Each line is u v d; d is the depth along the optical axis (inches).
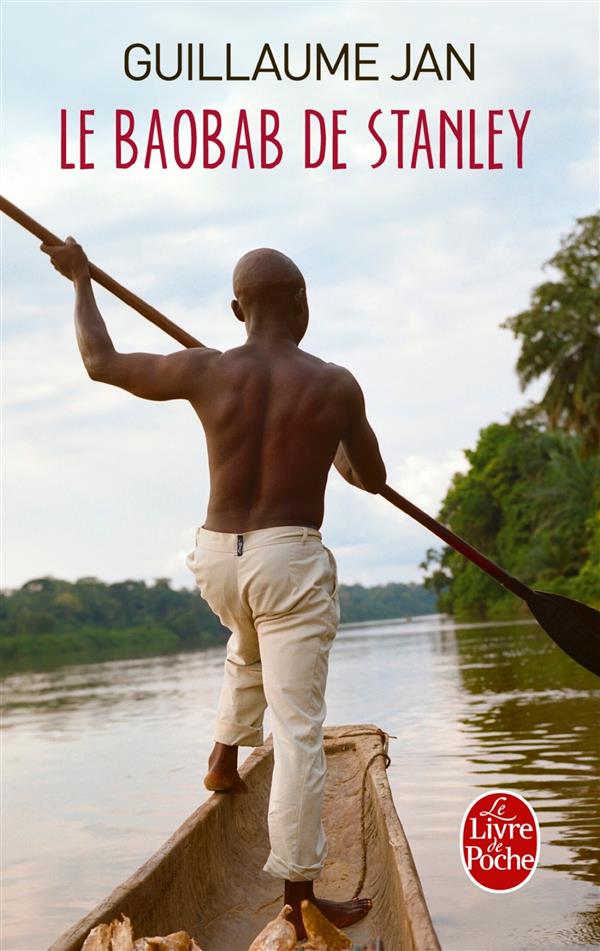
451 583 2714.1
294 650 99.3
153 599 4630.9
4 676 1514.5
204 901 108.2
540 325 1197.7
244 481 101.0
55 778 290.2
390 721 328.2
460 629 1376.7
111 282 127.2
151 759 311.0
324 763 100.2
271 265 106.7
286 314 107.3
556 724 276.7
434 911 134.3
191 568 104.0
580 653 160.9
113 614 4375.0
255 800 137.9
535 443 2096.5
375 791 126.3
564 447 1812.3
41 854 193.5
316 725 99.3
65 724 473.1
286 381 102.3
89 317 111.4
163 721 438.6
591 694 337.1
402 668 621.6
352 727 168.2
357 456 109.2
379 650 989.8
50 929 147.4
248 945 105.9
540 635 828.6
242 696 119.0
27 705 660.7
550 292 1203.2
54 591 4308.6
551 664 485.4
